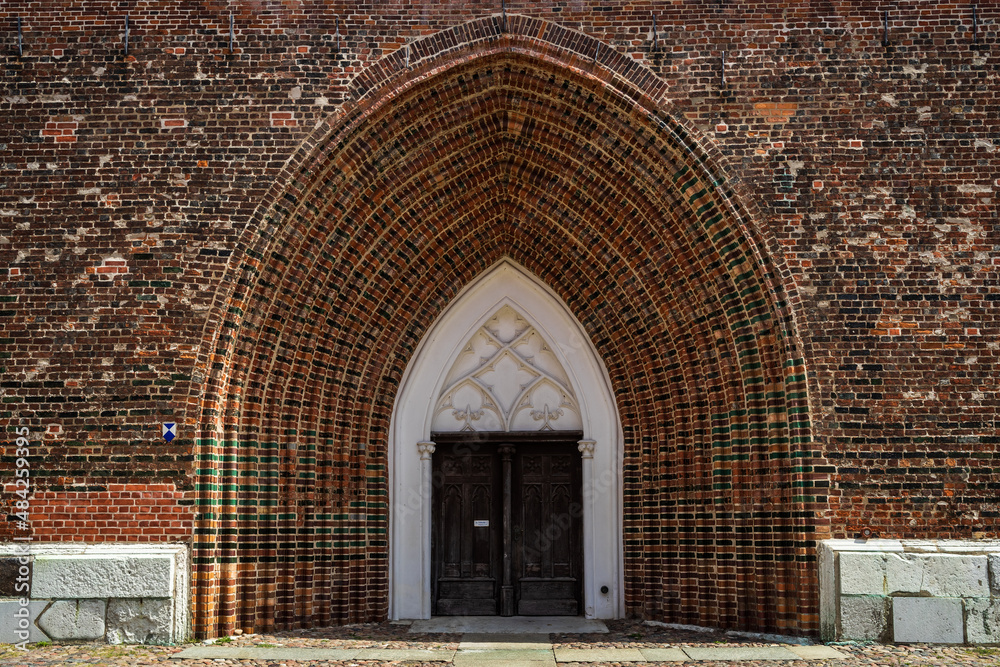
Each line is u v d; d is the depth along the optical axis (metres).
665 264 13.37
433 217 13.90
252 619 12.39
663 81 12.85
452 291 14.46
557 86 13.03
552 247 14.18
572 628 13.15
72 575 11.64
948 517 11.96
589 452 14.27
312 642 11.91
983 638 11.45
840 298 12.41
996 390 12.18
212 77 12.80
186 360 12.24
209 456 12.14
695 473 13.29
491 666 10.59
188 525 11.95
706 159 12.68
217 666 10.50
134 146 12.65
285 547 12.89
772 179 12.64
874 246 12.48
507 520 14.36
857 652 11.07
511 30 12.95
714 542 13.02
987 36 12.80
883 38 12.84
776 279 12.48
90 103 12.73
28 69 12.81
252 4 12.96
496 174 13.83
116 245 12.47
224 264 12.44
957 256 12.44
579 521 14.41
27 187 12.57
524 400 14.59
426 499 14.28
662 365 13.72
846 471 12.08
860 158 12.63
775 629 12.25
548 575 14.34
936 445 12.11
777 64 12.84
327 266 13.28
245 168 12.64
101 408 12.16
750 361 12.77
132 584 11.63
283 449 13.09
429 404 14.46
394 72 12.84
